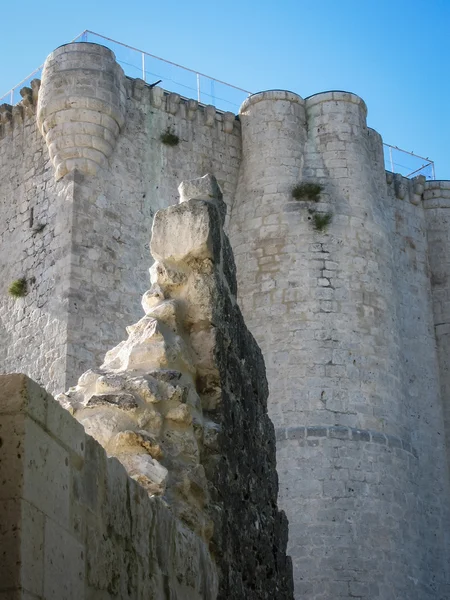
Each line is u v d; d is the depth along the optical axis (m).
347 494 24.48
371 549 24.22
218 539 8.43
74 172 25.50
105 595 6.48
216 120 28.19
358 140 28.22
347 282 26.47
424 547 26.70
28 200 26.70
